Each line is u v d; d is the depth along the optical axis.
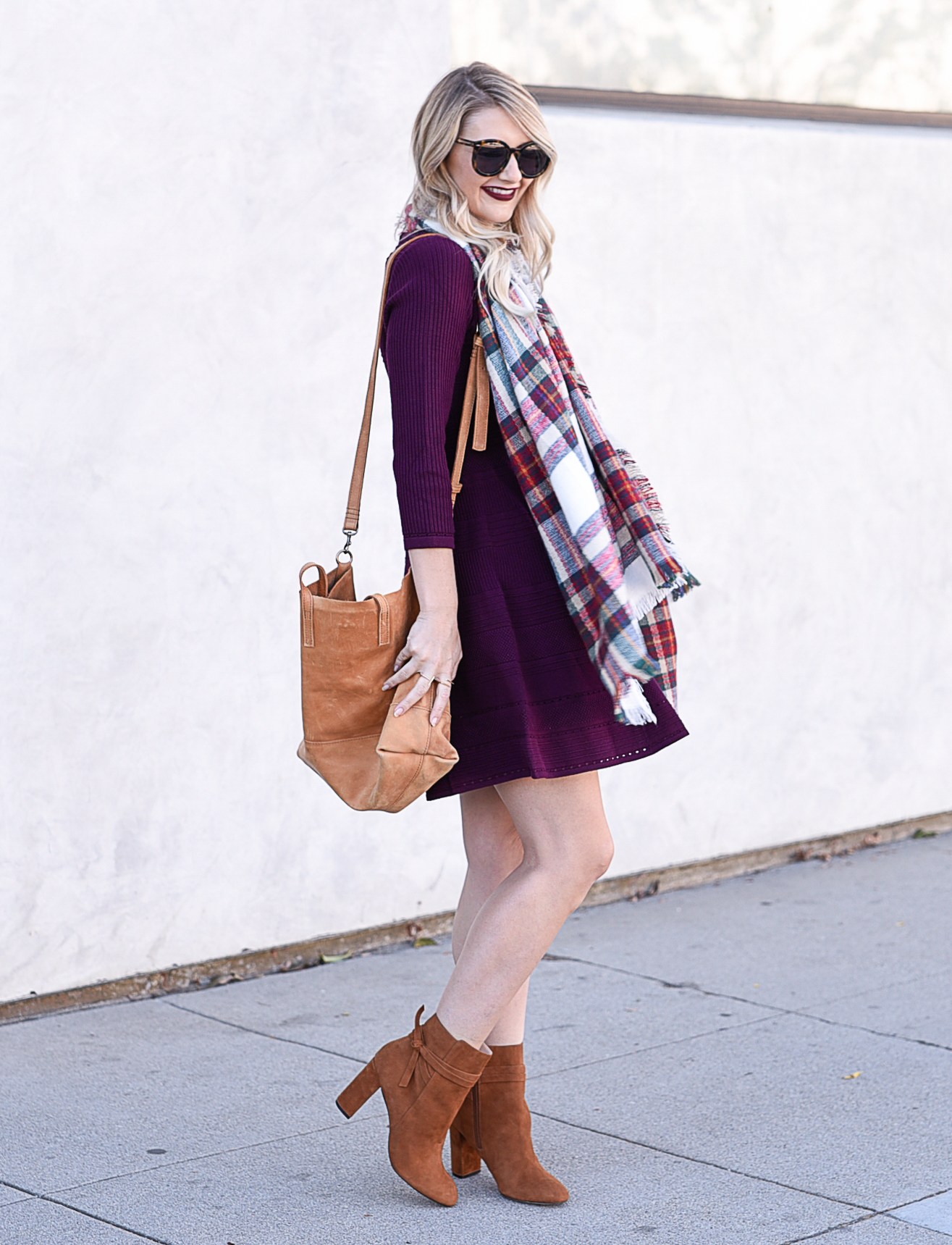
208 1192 2.81
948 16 5.67
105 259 3.79
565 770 2.62
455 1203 2.75
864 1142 3.06
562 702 2.64
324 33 4.11
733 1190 2.83
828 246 5.25
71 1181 2.86
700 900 4.93
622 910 4.82
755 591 5.17
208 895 4.09
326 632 2.62
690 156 4.91
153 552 3.92
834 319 5.29
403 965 4.27
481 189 2.70
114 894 3.93
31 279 3.69
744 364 5.09
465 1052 2.70
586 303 4.73
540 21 4.82
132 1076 3.42
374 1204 2.77
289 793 4.21
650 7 5.02
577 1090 3.34
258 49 4.00
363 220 4.22
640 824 4.98
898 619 5.55
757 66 5.24
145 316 3.87
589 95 4.88
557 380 2.64
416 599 2.67
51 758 3.80
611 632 2.54
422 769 2.55
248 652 4.11
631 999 3.96
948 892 4.99
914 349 5.50
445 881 4.55
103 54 3.76
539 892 2.68
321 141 4.12
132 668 3.91
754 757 5.23
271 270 4.07
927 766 5.69
